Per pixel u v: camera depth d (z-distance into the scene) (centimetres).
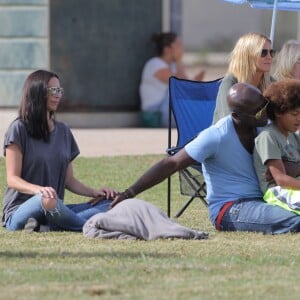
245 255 2314
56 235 2578
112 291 1969
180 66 5309
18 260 2255
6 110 5103
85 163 3994
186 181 2916
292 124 2608
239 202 2634
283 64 3053
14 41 5091
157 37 5284
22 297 1930
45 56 5103
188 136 3048
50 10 5103
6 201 2703
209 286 2019
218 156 2648
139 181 2644
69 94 5184
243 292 1975
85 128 5203
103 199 2748
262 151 2620
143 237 2512
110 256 2295
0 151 4259
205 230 2686
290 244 2453
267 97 2627
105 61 5256
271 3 3353
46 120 2694
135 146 4497
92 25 5212
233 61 2880
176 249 2378
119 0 5266
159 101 5262
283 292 1980
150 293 1962
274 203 2612
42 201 2602
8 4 5088
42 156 2694
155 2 5331
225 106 2802
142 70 5331
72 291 1972
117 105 5300
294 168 2641
